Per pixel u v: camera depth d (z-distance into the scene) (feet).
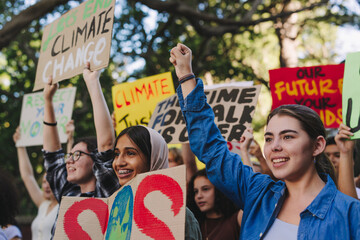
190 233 6.74
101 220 7.77
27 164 16.75
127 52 27.73
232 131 10.99
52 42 12.21
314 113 6.48
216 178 7.35
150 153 7.67
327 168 7.82
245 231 6.61
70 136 15.53
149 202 6.54
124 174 7.63
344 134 8.29
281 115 6.48
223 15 29.89
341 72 13.04
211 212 11.55
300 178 6.34
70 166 10.23
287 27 30.19
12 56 28.58
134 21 28.19
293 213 6.28
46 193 15.21
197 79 7.79
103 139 9.50
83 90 26.89
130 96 14.66
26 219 31.17
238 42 32.30
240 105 11.28
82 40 11.14
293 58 30.14
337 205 5.93
